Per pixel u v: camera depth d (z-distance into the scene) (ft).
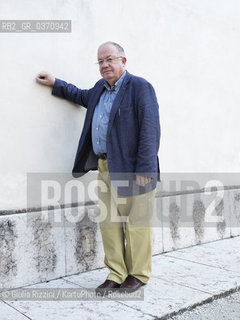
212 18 14.23
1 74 9.12
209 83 14.11
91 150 9.73
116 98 8.93
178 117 13.07
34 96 9.65
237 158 15.20
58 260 10.00
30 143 9.60
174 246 12.78
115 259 9.34
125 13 11.55
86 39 10.66
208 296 8.98
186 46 13.30
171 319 8.10
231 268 10.98
